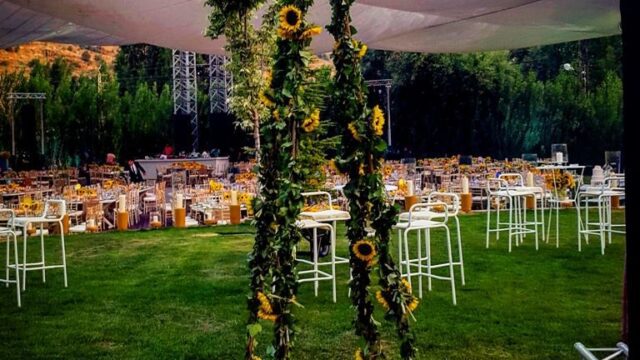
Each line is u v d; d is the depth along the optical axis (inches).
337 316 188.7
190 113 983.6
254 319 109.9
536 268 254.7
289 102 105.3
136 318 195.2
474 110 1032.2
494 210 483.2
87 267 285.6
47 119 1149.7
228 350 161.6
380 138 103.8
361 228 106.3
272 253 107.8
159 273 267.3
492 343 160.1
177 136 981.2
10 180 677.3
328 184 378.3
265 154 107.1
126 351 162.7
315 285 214.5
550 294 210.5
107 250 333.4
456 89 1039.6
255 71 310.2
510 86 1002.1
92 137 1159.6
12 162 996.6
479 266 260.7
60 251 333.4
